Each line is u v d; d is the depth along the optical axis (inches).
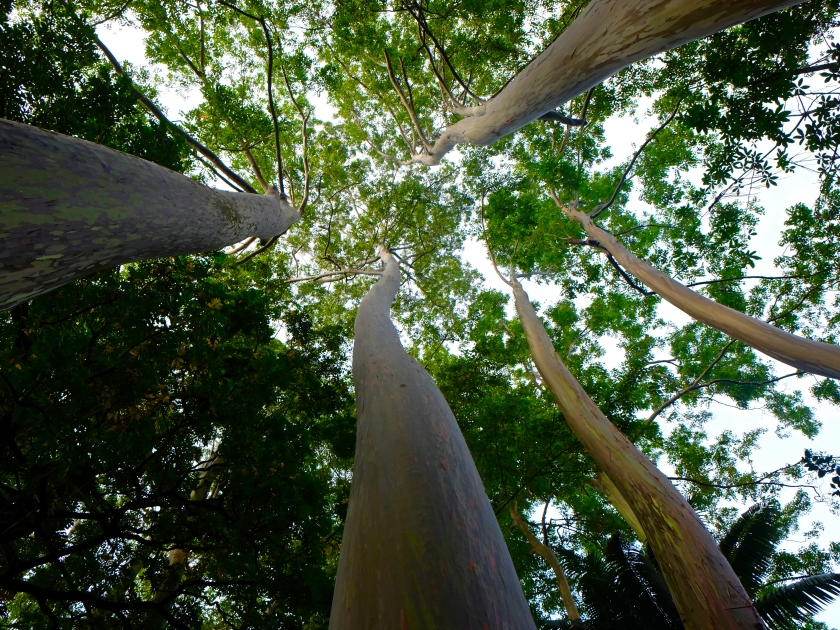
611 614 228.2
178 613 239.6
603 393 405.1
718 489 473.4
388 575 69.2
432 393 132.6
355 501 94.0
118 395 189.6
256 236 235.3
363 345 179.2
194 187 144.0
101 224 86.9
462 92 546.9
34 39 183.8
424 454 97.2
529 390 488.1
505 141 583.8
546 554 412.2
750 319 291.0
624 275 456.4
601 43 134.9
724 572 187.2
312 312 609.9
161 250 118.7
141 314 205.6
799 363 255.1
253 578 248.4
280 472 249.3
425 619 61.6
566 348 579.5
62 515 201.5
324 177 564.7
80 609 242.5
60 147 85.4
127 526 221.5
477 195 613.6
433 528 75.6
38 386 176.1
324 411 342.0
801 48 292.5
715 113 296.4
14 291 70.2
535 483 374.9
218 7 410.0
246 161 505.0
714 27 117.1
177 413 241.3
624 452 252.1
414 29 498.0
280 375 259.6
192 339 223.8
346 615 68.4
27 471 190.5
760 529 245.9
